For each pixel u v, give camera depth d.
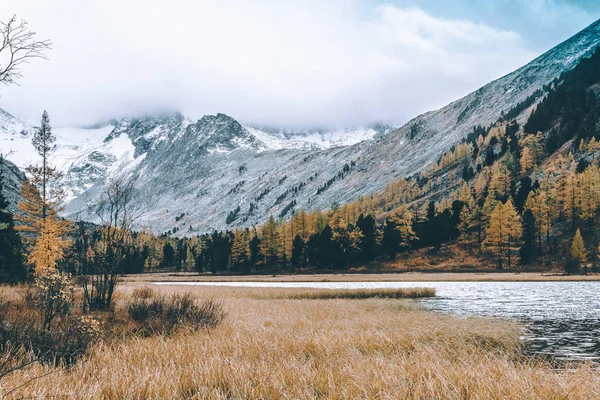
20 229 41.19
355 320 18.23
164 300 17.00
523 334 17.34
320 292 38.03
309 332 13.66
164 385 6.74
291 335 12.51
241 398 6.49
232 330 13.73
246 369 7.84
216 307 17.55
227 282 74.00
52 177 42.69
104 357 9.12
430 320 17.86
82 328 10.82
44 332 10.41
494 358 10.08
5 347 8.61
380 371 7.88
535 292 41.28
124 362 8.41
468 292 42.03
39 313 13.47
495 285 53.97
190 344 10.64
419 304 29.83
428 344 12.55
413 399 6.37
